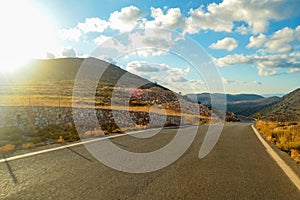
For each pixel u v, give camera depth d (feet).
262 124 125.29
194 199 16.83
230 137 60.03
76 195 16.72
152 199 16.47
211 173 24.08
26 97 124.36
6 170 22.56
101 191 17.70
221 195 17.87
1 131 47.91
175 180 21.24
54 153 30.53
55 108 70.44
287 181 22.29
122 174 22.40
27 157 28.04
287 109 419.95
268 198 17.62
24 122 58.03
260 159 32.53
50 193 16.96
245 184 20.81
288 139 56.08
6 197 16.10
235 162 29.84
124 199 16.29
